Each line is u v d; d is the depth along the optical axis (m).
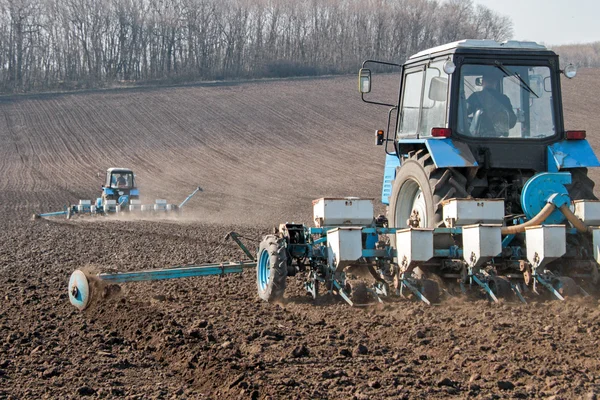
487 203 29.61
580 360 20.86
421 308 27.62
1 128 196.12
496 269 31.06
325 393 18.48
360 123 193.88
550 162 32.03
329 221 31.17
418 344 22.91
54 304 30.86
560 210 29.70
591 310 26.38
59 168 154.75
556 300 28.05
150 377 20.47
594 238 29.28
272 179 138.62
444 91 33.09
